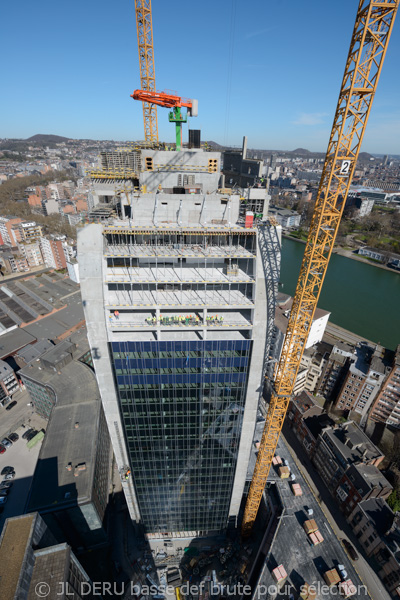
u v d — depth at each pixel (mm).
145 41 143375
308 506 94062
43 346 168625
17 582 53375
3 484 125750
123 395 68438
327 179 59812
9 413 157000
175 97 92062
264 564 79875
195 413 72000
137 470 81750
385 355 148625
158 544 103562
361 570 97562
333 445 116750
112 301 60625
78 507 92188
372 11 47000
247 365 65812
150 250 61781
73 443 108438
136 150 96750
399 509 105375
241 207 72062
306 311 73312
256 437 117500
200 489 87188
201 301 61594
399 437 130250
